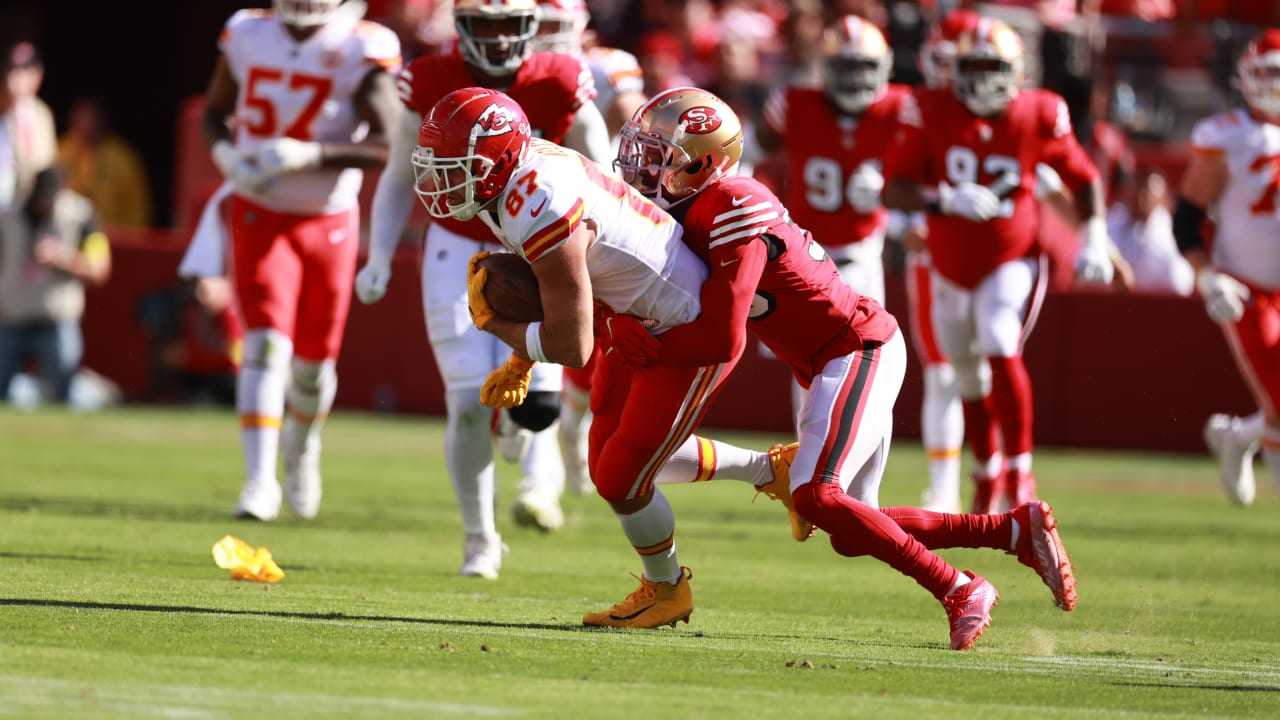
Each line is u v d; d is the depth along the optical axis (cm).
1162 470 4319
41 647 1452
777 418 4862
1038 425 4650
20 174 4947
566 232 1533
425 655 1503
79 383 5041
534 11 2148
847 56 3309
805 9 5197
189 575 2022
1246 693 1494
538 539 2684
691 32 5756
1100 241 3003
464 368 2148
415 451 4300
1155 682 1534
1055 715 1347
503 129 1538
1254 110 3117
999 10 4600
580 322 1558
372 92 2681
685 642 1670
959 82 2961
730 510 3322
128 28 7088
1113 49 5238
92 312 5212
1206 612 2094
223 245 2709
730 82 5138
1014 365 2925
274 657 1457
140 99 7119
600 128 2231
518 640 1622
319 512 2948
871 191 3356
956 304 2978
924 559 1672
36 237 4928
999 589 2275
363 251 4947
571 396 2911
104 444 4150
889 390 1684
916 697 1400
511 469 4094
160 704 1235
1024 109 2975
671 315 1602
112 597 1777
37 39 7094
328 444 4406
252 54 2684
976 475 3056
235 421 4869
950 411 3203
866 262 3412
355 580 2072
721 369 1650
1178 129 5222
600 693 1355
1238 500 3522
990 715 1334
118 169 5800
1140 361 4581
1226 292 3102
